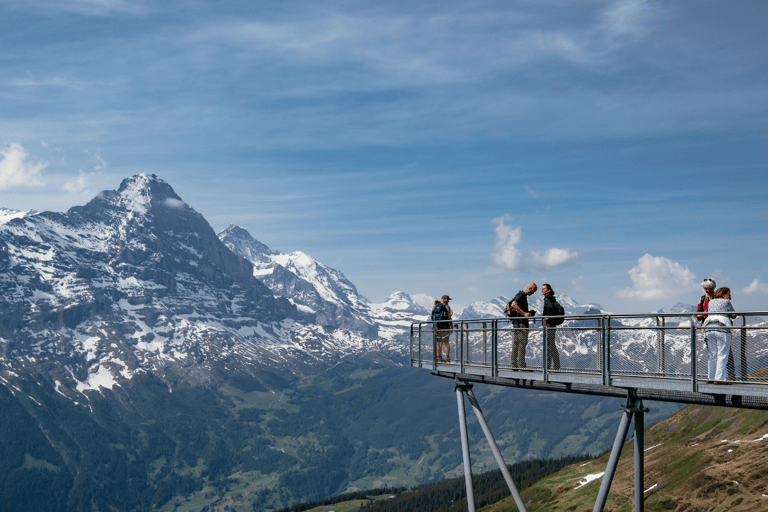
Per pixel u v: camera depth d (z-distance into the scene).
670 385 23.09
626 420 26.03
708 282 23.78
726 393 21.27
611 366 25.38
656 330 24.19
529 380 30.03
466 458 35.00
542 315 28.94
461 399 35.94
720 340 21.92
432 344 39.25
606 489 26.22
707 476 106.12
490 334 32.75
